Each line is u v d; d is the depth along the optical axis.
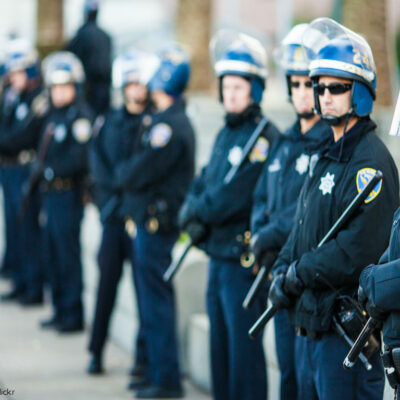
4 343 23.69
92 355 21.12
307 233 12.34
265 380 15.88
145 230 18.95
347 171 11.97
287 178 14.27
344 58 12.00
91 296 25.66
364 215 11.64
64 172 23.83
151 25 56.69
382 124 23.47
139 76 20.06
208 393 19.53
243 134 15.98
